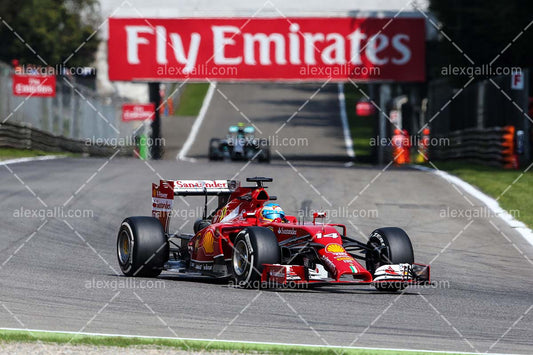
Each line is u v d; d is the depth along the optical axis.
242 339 25.44
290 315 29.42
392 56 136.75
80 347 23.66
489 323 29.50
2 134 117.75
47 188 76.75
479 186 84.38
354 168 109.50
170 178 87.12
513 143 107.25
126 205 67.75
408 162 146.12
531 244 53.19
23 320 27.48
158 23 136.75
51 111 141.88
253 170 99.50
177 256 42.09
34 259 43.81
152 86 159.38
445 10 135.12
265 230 34.50
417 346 25.19
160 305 30.81
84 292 33.62
